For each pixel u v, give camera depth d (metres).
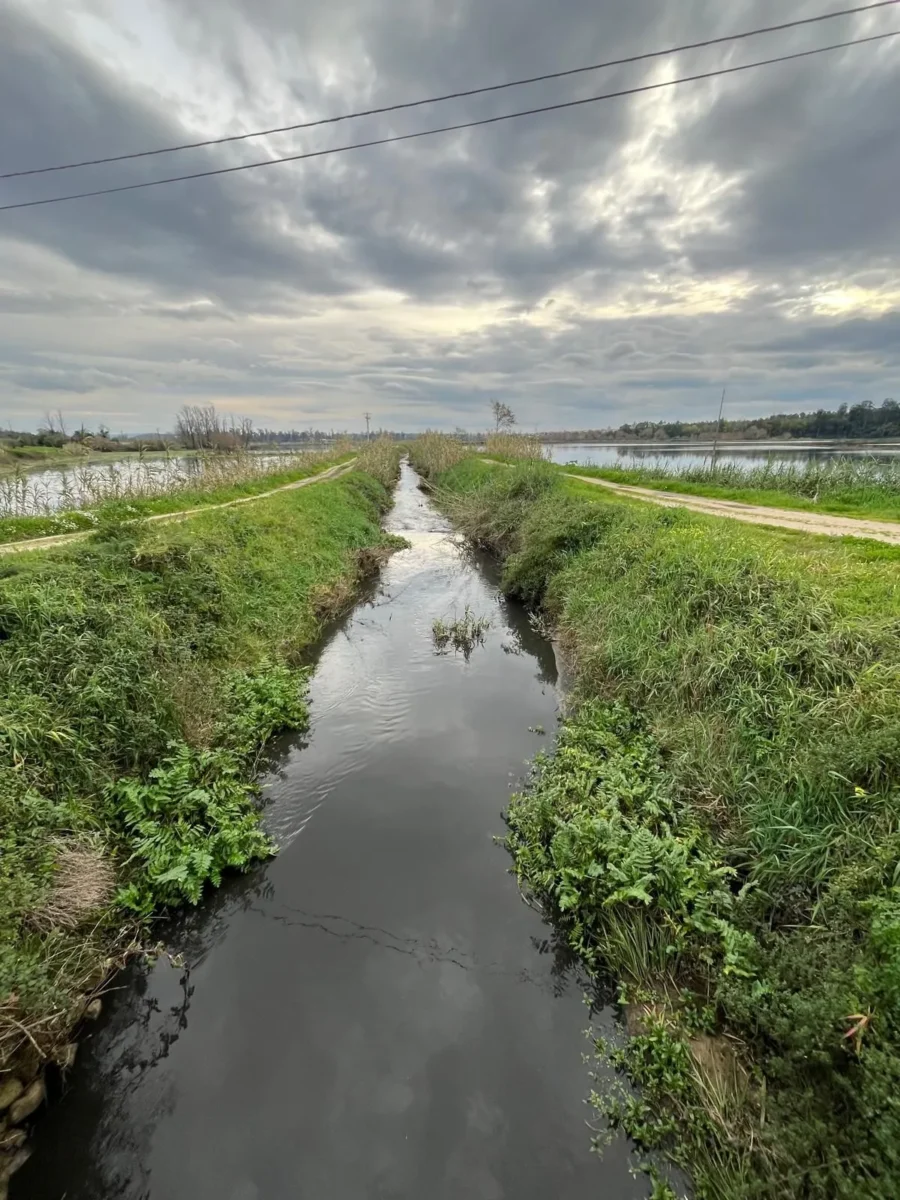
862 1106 2.65
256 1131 3.46
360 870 5.42
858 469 17.48
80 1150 3.37
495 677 9.55
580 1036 3.93
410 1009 4.16
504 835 5.82
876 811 3.90
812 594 6.41
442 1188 3.16
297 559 13.09
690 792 5.31
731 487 19.25
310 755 7.27
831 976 3.12
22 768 4.75
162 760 5.89
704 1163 3.03
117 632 6.73
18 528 10.89
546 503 15.98
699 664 6.42
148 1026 4.07
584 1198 3.08
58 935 3.91
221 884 5.21
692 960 4.05
